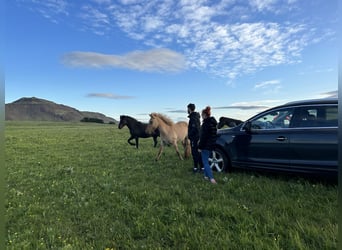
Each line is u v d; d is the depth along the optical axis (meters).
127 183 6.70
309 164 5.56
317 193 5.11
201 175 7.24
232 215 4.15
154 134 14.91
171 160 10.09
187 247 3.33
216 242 3.40
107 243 3.53
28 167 9.35
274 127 6.29
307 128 5.66
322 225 3.73
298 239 3.29
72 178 7.43
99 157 11.47
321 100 5.69
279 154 6.05
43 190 6.23
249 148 6.64
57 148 15.28
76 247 3.40
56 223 4.27
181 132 10.37
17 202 5.28
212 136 6.42
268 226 3.72
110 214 4.57
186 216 4.23
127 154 12.16
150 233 3.77
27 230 3.94
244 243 3.32
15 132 31.75
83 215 4.55
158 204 4.99
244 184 5.95
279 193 5.21
